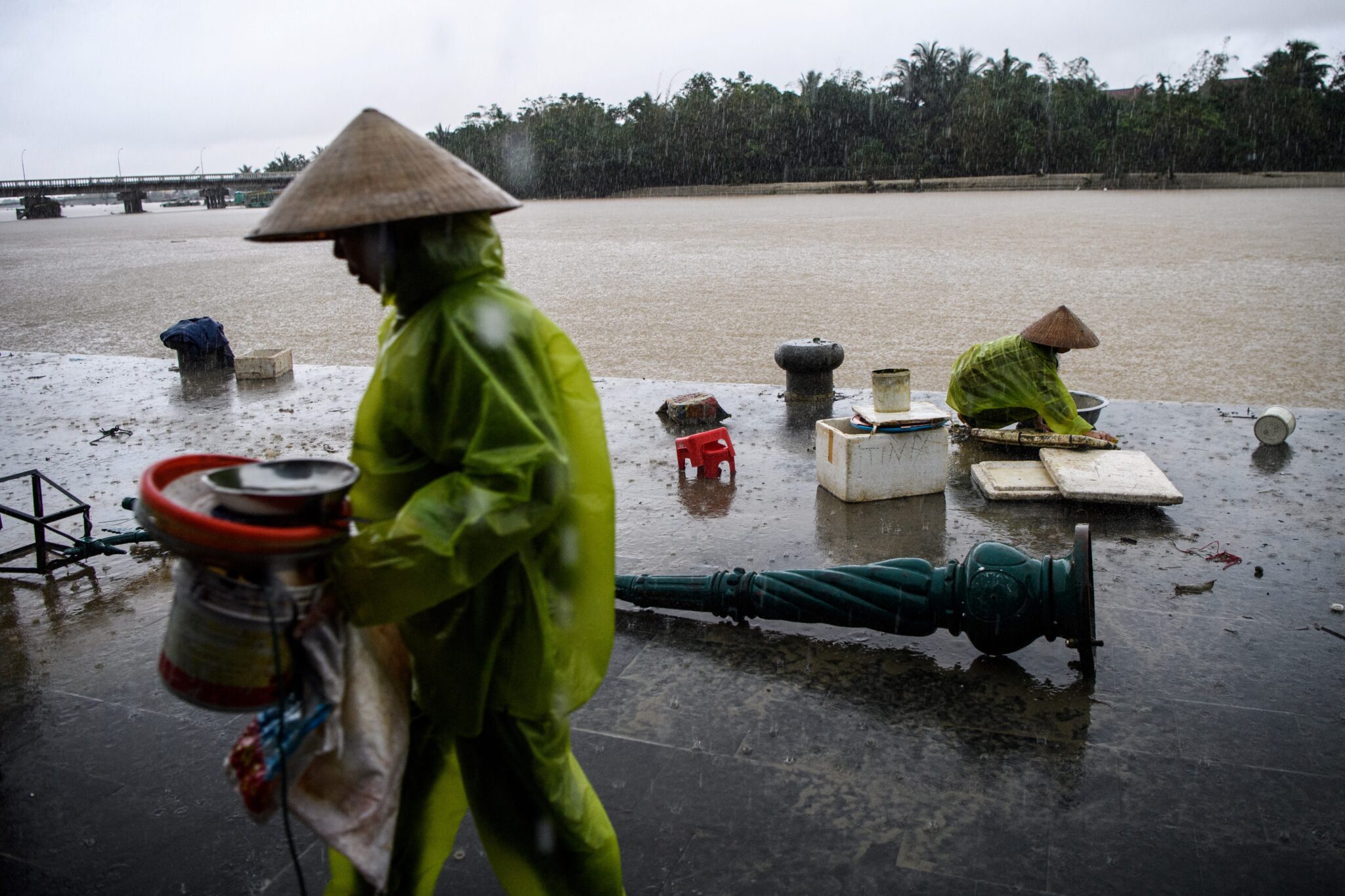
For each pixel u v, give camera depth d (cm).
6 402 1038
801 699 402
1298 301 2062
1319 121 8762
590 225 5472
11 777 365
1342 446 746
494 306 205
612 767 359
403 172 204
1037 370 733
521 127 10850
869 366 1502
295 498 189
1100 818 325
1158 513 619
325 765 207
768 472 728
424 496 197
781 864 306
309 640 198
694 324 1944
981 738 372
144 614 511
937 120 10194
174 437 884
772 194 9562
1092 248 3259
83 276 3522
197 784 358
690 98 10688
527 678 219
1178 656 432
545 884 238
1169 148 8831
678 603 471
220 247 5012
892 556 564
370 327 2036
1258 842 312
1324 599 486
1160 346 1644
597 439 225
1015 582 401
